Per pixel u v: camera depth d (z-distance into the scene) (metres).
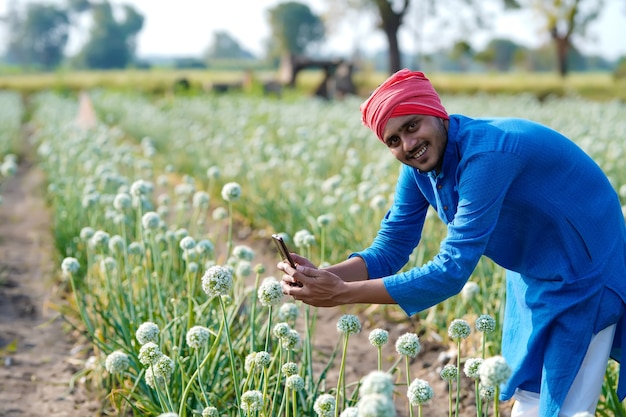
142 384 3.51
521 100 19.69
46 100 29.00
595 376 2.49
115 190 6.87
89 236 4.73
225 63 148.50
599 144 8.07
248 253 3.84
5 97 33.75
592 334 2.46
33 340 4.76
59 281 5.84
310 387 3.38
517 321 2.68
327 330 4.93
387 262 2.85
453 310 4.77
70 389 3.90
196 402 3.32
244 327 3.82
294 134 12.13
